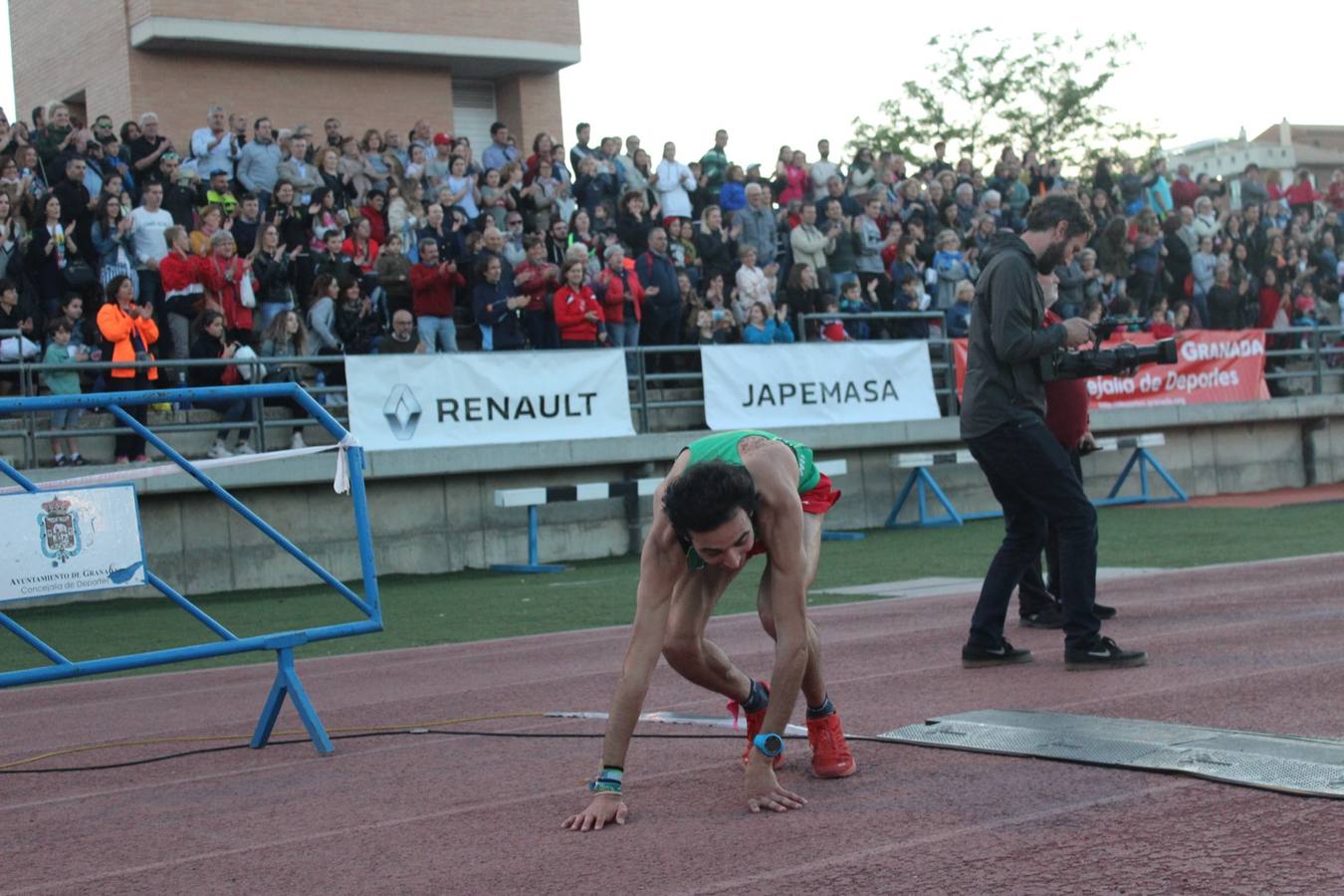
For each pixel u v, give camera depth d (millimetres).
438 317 15820
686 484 3877
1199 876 3475
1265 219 23594
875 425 18094
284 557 14695
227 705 7746
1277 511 18094
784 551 4230
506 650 9469
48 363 13219
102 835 4711
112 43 22234
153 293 14820
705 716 6230
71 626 11766
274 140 16984
